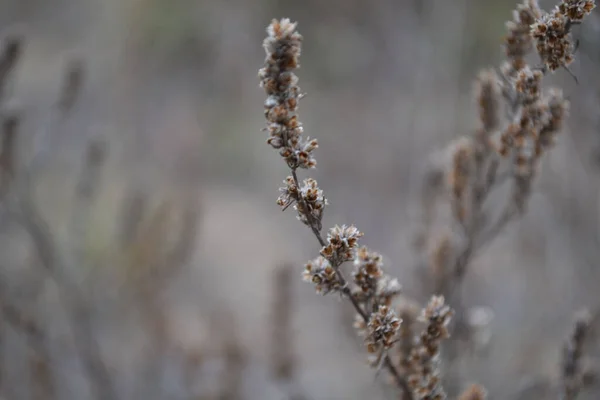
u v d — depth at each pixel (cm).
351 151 203
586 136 94
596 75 79
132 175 182
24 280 99
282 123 56
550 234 103
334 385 109
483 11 195
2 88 81
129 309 110
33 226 90
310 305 138
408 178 174
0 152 86
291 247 169
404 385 60
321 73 247
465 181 67
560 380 67
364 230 159
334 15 248
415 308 64
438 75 159
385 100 216
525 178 65
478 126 67
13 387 91
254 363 106
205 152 216
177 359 104
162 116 222
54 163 145
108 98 210
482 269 117
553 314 99
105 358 104
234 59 245
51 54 226
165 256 106
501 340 103
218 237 177
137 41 238
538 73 61
